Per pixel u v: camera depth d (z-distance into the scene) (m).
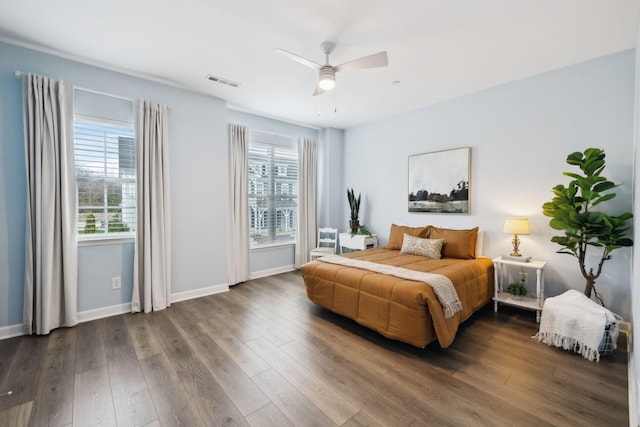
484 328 2.79
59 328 2.74
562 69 3.00
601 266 2.61
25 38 2.46
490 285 3.30
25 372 2.04
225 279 3.95
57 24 2.26
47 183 2.61
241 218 4.35
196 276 3.69
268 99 3.89
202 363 2.17
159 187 3.26
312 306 3.38
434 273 2.68
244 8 2.06
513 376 2.01
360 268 2.95
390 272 2.71
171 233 3.46
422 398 1.79
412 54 2.71
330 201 5.37
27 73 2.53
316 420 1.61
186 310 3.24
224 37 2.44
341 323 2.91
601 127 2.79
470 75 3.17
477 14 2.12
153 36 2.42
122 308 3.14
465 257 3.45
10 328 2.56
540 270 2.88
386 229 4.82
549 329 2.45
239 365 2.15
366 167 5.10
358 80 3.28
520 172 3.32
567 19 2.17
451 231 3.67
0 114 2.48
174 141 3.46
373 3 2.01
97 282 3.00
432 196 4.14
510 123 3.38
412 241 3.75
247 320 2.97
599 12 2.08
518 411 1.67
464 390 1.86
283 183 5.03
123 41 2.50
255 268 4.65
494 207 3.54
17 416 1.64
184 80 3.29
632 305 2.37
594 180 2.49
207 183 3.75
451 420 1.60
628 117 2.65
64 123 2.70
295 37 2.43
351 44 2.53
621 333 2.62
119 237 3.10
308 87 3.48
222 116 3.88
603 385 1.90
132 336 2.60
